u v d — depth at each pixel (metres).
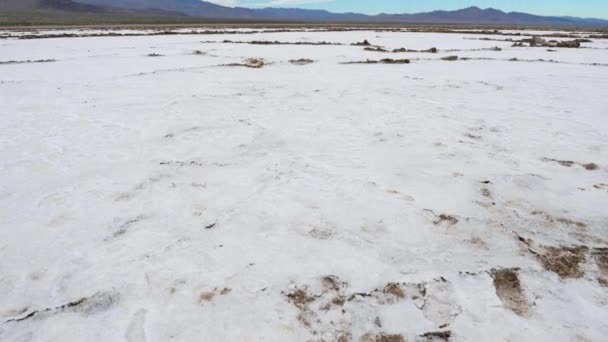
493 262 3.76
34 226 4.33
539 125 7.89
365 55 20.16
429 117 8.46
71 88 11.56
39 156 6.28
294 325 3.02
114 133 7.41
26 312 3.15
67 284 3.46
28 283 3.47
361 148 6.63
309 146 6.73
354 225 4.37
